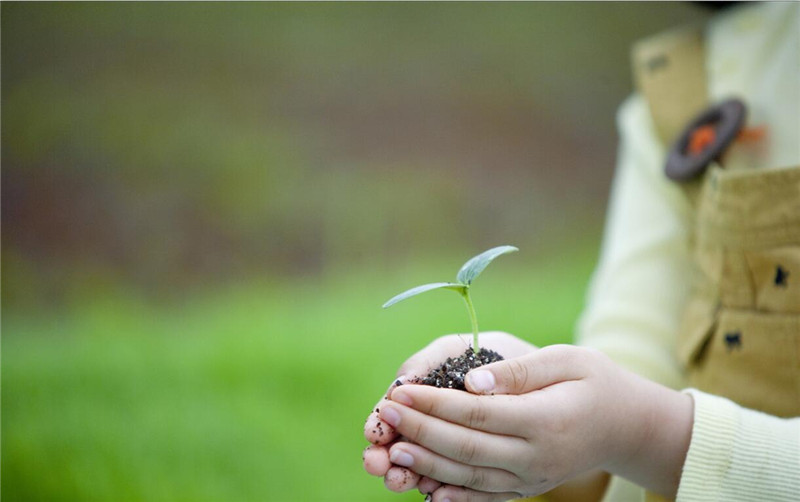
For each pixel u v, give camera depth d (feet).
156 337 6.88
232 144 13.03
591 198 13.20
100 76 13.41
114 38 13.96
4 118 12.26
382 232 11.78
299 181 12.76
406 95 14.90
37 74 13.01
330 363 5.74
